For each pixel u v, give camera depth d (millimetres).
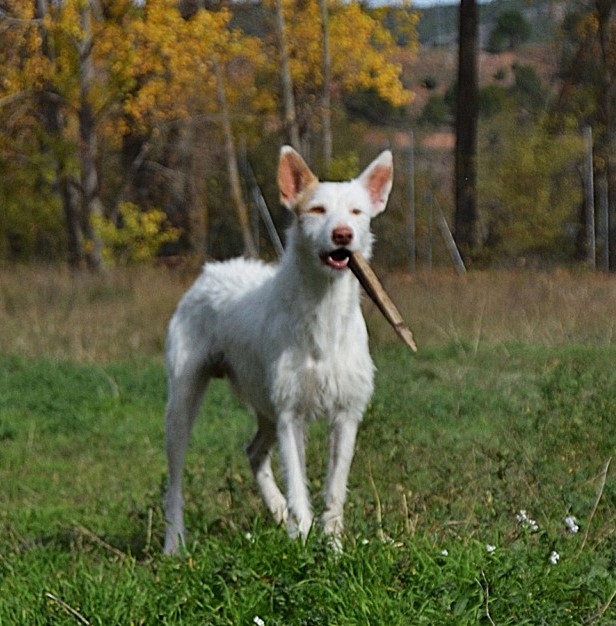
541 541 6648
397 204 38281
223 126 34719
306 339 7543
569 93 39938
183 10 35000
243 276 8492
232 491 8078
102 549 7988
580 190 36656
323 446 10312
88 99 31875
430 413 12297
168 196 42062
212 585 6148
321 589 6039
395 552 6348
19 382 14961
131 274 25141
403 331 7359
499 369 14719
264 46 33875
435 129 59312
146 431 12961
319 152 38625
